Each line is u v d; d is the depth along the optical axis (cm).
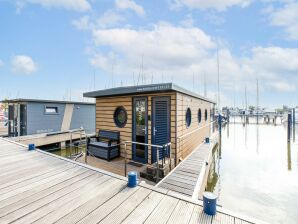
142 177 604
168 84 643
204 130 1278
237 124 3669
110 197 284
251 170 955
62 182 341
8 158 501
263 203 619
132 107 809
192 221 224
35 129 1166
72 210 248
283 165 1030
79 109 1477
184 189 415
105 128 906
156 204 264
